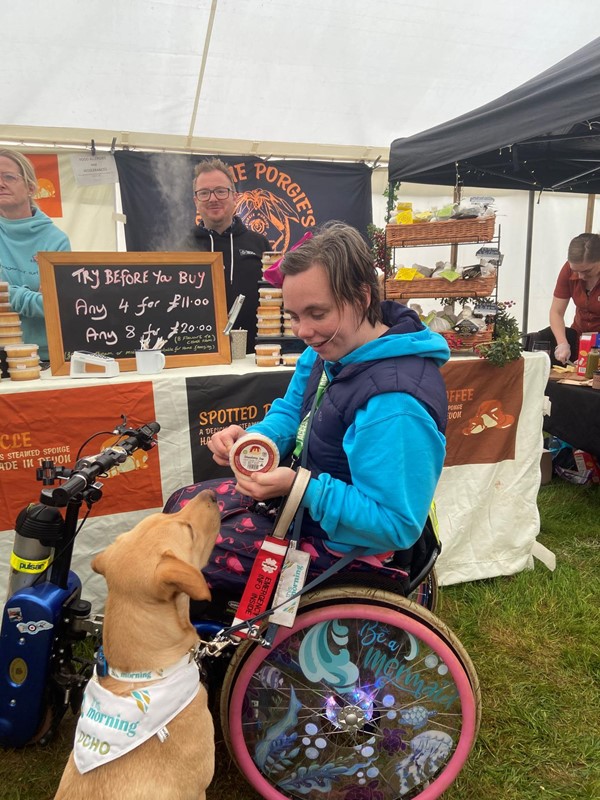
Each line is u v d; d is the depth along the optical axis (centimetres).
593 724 197
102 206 515
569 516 365
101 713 120
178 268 232
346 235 137
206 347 242
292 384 192
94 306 222
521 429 275
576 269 411
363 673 153
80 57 388
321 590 150
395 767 159
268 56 406
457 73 442
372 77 441
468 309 281
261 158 549
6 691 165
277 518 138
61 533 162
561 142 420
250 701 154
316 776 160
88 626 168
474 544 279
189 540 140
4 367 215
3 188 287
